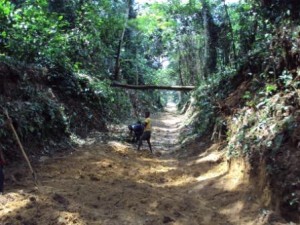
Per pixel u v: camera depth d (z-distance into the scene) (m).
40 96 10.95
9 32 11.51
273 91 8.42
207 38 21.03
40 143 9.99
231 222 6.05
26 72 11.35
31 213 5.91
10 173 7.91
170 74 45.50
